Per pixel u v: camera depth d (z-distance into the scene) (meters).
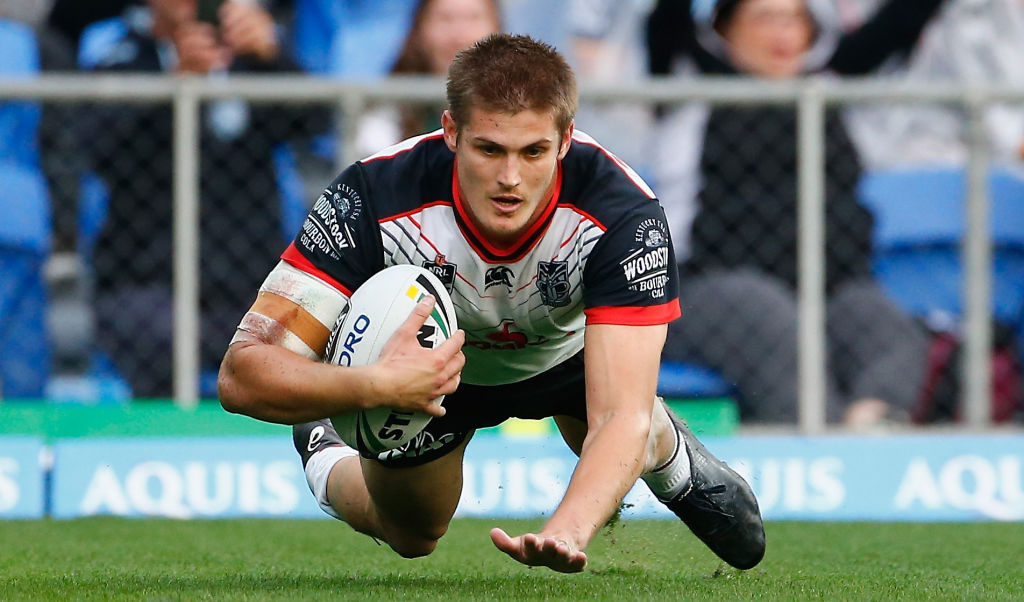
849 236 23.16
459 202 11.07
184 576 12.67
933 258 26.38
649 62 27.50
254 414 10.62
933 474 21.41
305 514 21.03
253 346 10.68
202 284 22.44
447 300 10.72
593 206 11.05
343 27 28.94
